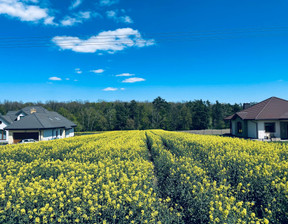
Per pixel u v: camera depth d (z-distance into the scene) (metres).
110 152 9.67
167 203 5.79
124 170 6.80
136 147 11.12
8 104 82.12
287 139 24.09
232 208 4.13
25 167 7.97
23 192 4.60
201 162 8.80
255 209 4.96
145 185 5.38
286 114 25.06
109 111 64.19
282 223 4.29
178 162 7.46
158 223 4.05
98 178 5.61
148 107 67.50
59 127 35.53
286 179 5.73
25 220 4.00
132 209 4.27
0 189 4.80
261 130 24.78
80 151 11.33
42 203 4.41
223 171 6.74
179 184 5.80
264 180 5.43
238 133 29.59
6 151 12.34
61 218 4.02
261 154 8.81
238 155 8.13
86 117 64.31
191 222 4.69
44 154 11.70
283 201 4.59
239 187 5.44
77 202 4.35
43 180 5.48
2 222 3.95
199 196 4.65
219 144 11.34
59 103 82.75
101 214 4.21
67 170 6.97
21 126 30.00
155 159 9.52
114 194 4.57
